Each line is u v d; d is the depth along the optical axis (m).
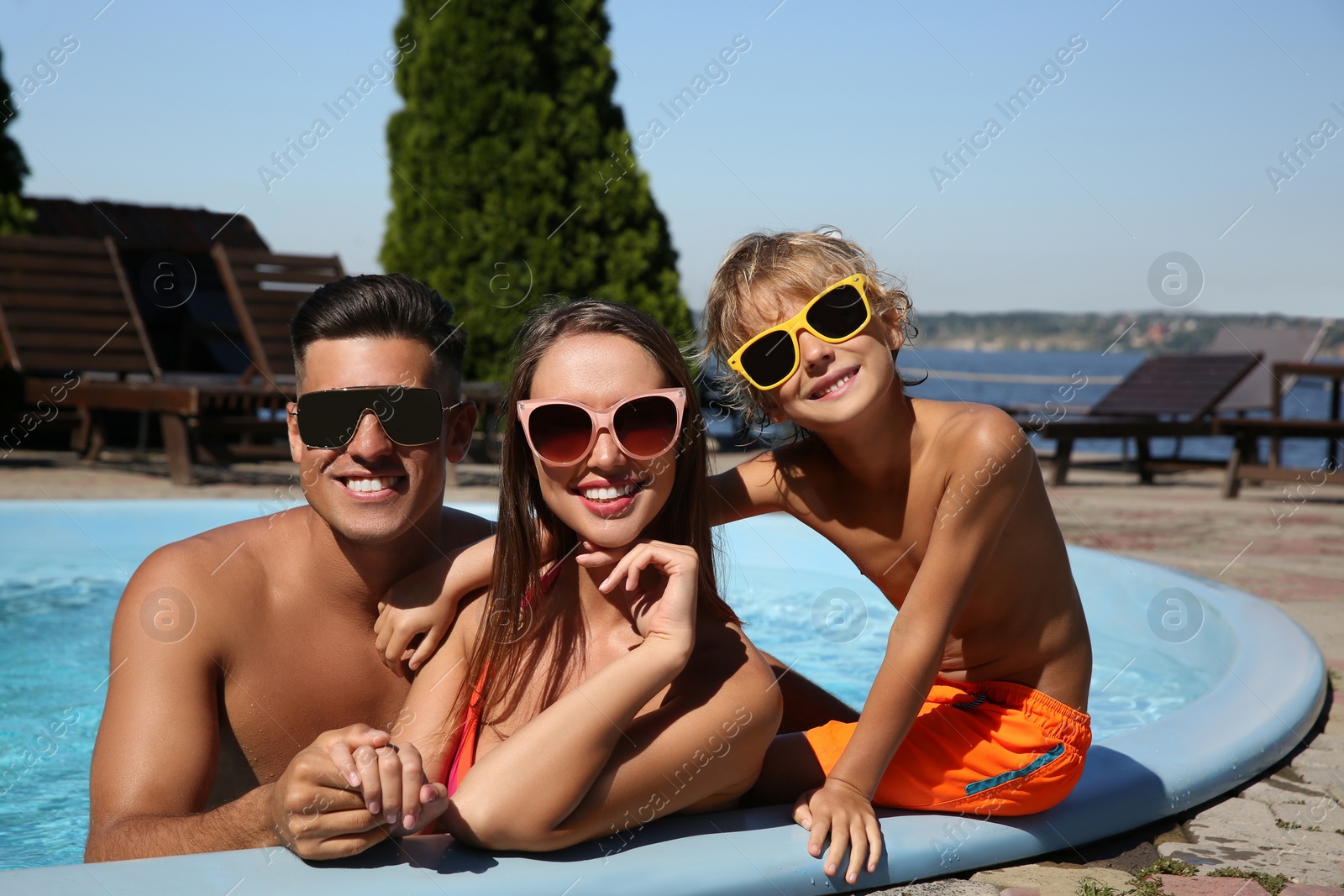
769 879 1.67
